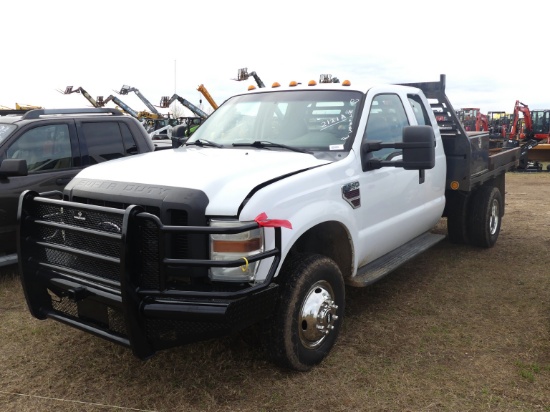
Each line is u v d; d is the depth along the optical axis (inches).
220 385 145.1
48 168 245.8
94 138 266.5
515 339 173.6
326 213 153.3
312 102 188.5
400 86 215.9
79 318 146.2
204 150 176.1
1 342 173.2
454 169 247.8
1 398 139.6
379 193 183.2
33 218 150.3
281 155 163.9
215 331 126.5
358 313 196.5
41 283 149.5
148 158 164.1
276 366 151.2
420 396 139.0
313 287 148.7
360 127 176.6
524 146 618.5
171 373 151.8
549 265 257.6
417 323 187.2
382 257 201.0
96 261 136.4
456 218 282.2
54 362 159.5
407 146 160.9
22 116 253.6
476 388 142.9
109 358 161.3
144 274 129.1
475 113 1162.0
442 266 257.1
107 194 140.5
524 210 419.2
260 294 130.8
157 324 128.9
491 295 216.1
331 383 145.5
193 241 129.0
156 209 132.5
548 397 138.2
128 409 134.5
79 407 135.5
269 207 134.4
